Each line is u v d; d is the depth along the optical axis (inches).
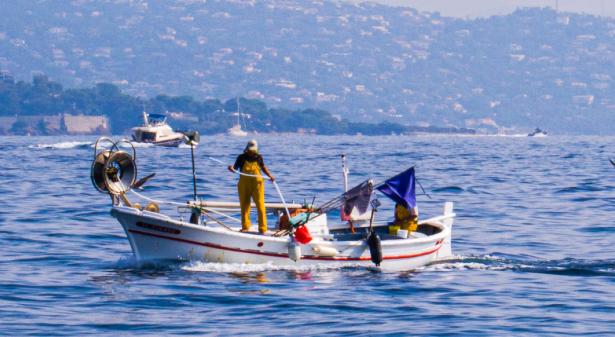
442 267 3508.9
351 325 2598.4
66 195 6432.1
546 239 4340.6
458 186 7322.8
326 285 3127.5
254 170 3435.0
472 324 2613.2
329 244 3366.1
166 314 2721.5
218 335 2488.9
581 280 3280.0
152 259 3316.9
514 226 4813.0
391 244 3410.4
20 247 3932.1
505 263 3612.2
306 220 3452.3
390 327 2576.3
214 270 3294.8
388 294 3004.4
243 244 3299.7
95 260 3609.7
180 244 3282.5
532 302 2906.0
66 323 2608.3
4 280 3181.6
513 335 2495.1
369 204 3587.6
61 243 4052.7
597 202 6087.6
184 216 4980.3
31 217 5017.2
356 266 3415.4
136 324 2603.3
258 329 2551.7
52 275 3284.9
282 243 3326.8
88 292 2997.0
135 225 3282.5
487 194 6683.1
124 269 3366.1
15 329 2536.9
